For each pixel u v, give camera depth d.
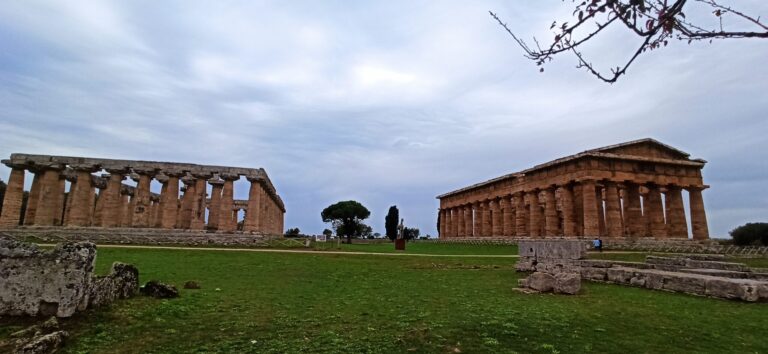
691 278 18.19
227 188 58.72
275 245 49.12
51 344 8.83
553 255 25.91
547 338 10.49
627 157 59.47
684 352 9.60
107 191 56.06
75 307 10.90
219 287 17.98
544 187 68.06
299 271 25.52
